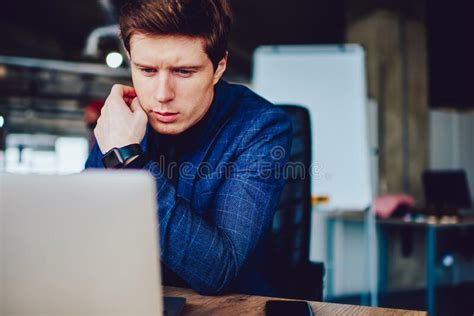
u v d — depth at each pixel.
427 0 6.75
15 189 0.61
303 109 1.78
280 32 8.48
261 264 1.37
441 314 4.42
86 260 0.62
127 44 1.12
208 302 0.98
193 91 1.12
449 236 5.71
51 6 8.23
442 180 4.75
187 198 1.26
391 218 4.50
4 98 11.07
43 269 0.62
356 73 4.30
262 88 4.37
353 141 4.30
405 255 5.72
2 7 8.31
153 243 0.63
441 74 7.33
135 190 0.62
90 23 8.73
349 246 5.41
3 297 0.62
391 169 6.05
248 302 0.98
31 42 9.52
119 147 1.07
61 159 10.36
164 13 1.04
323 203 4.30
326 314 0.89
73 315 0.62
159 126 1.16
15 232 0.61
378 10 6.12
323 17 7.72
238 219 1.13
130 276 0.63
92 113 5.93
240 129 1.25
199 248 1.00
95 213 0.62
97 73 10.34
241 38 8.76
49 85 10.97
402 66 6.21
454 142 6.75
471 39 7.38
